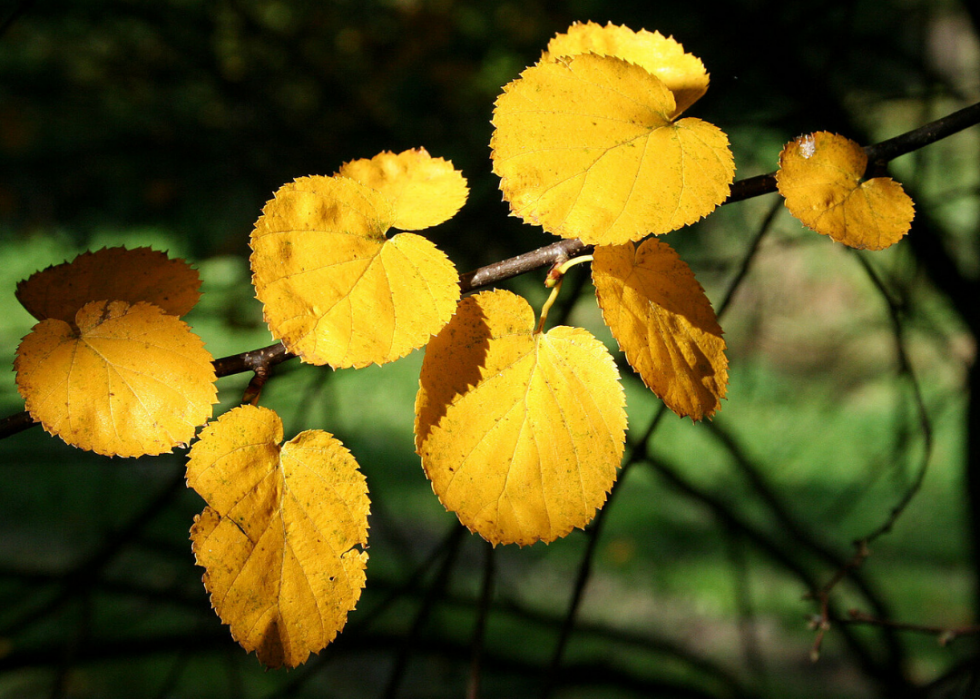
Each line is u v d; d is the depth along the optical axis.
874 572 3.77
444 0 2.76
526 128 0.69
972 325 1.67
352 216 0.68
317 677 2.97
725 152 0.69
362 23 2.72
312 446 0.68
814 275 2.87
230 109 2.47
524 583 3.75
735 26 1.56
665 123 0.70
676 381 0.69
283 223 0.67
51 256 2.64
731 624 3.65
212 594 0.67
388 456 4.39
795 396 2.60
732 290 1.17
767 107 1.94
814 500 4.17
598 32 0.73
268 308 0.66
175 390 0.68
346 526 0.68
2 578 1.64
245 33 2.43
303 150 2.37
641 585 3.88
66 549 3.24
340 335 0.67
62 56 2.45
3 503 3.46
